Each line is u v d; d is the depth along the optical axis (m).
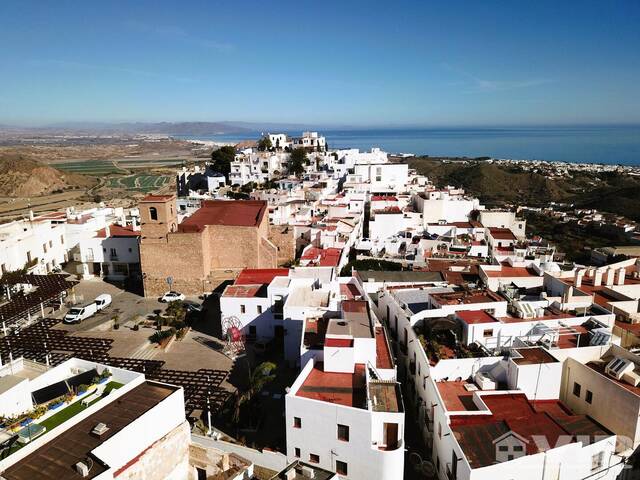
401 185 138.88
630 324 48.72
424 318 47.31
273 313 57.97
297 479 31.05
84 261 84.56
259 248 76.56
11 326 63.91
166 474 32.88
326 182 130.00
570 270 64.44
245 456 38.28
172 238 72.94
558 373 38.34
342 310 48.12
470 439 32.91
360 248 87.94
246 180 163.00
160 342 58.81
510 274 61.41
